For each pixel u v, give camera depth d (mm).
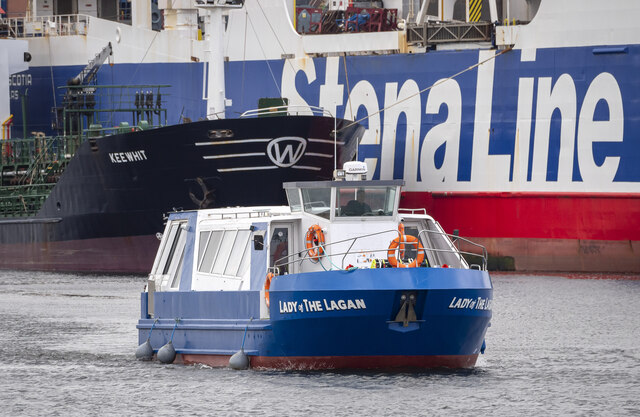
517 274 193125
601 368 100625
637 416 81500
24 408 85188
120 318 140000
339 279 85562
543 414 81688
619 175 188125
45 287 181000
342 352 88375
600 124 189125
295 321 87500
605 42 188000
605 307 146000
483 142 198250
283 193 176000
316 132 172250
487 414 81000
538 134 193875
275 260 94375
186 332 98062
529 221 195000
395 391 86062
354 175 94625
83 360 106500
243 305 92125
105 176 199250
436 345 88750
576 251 192000
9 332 127625
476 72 198500
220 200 181000
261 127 172375
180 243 105938
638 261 187875
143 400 85938
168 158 184750
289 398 83875
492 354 108688
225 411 81312
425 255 96938
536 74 193625
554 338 119750
